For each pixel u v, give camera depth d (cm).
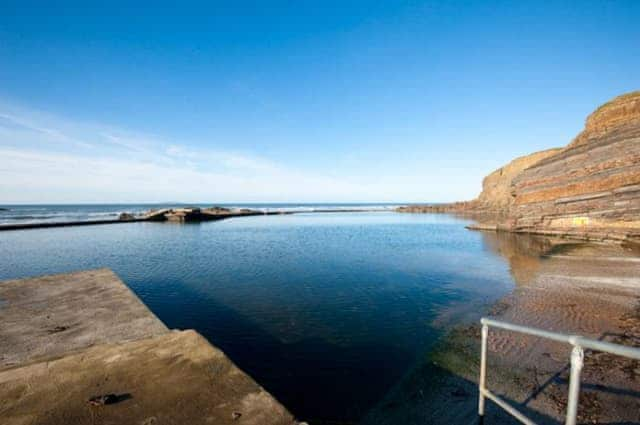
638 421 458
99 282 932
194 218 6022
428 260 1984
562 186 2883
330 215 9069
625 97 3031
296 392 614
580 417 474
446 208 10838
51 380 340
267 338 853
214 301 1163
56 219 5659
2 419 276
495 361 680
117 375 351
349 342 827
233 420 280
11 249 2433
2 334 572
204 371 360
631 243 2145
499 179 7675
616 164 2412
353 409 562
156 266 1789
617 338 752
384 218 7594
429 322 957
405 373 670
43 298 784
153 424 272
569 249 2155
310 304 1129
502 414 508
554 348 717
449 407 546
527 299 1119
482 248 2498
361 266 1794
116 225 4812
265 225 5116
